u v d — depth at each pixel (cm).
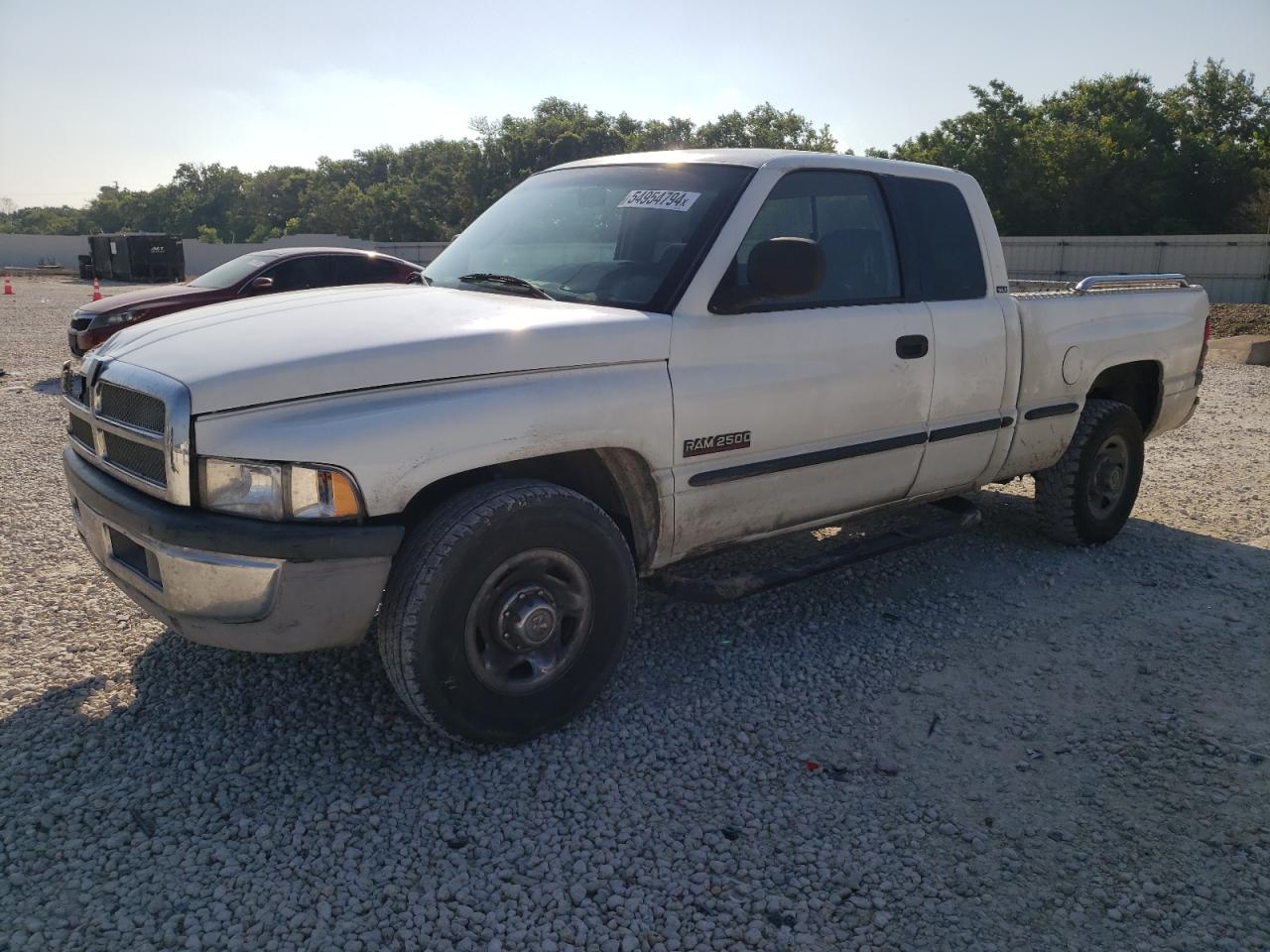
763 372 374
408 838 286
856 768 330
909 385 427
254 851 277
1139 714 369
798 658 410
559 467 365
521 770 321
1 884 260
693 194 390
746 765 329
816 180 410
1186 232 4334
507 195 475
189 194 12050
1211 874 279
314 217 9200
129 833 282
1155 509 648
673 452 353
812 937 252
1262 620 458
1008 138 4503
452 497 319
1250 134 4962
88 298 2798
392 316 338
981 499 655
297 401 289
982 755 340
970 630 443
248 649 296
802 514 410
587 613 340
